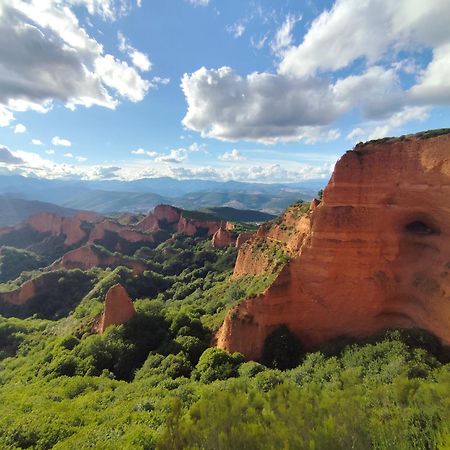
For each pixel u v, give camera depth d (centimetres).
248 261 5831
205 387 2823
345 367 2828
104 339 4219
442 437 1512
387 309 3300
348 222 3391
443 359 2727
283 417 1694
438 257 3055
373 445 1547
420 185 3056
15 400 3158
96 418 2597
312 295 3516
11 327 6322
